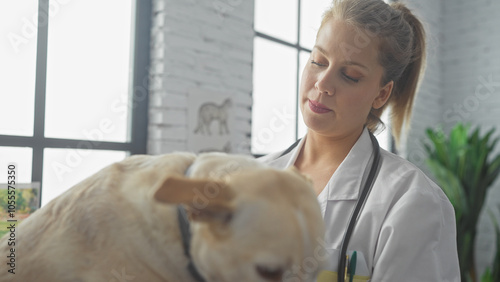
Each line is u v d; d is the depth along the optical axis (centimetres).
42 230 69
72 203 70
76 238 66
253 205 59
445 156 398
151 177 69
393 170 111
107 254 64
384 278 96
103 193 69
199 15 272
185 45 264
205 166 68
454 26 486
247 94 304
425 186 104
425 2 457
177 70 260
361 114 113
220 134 285
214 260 59
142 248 65
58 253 66
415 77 127
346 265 100
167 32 254
